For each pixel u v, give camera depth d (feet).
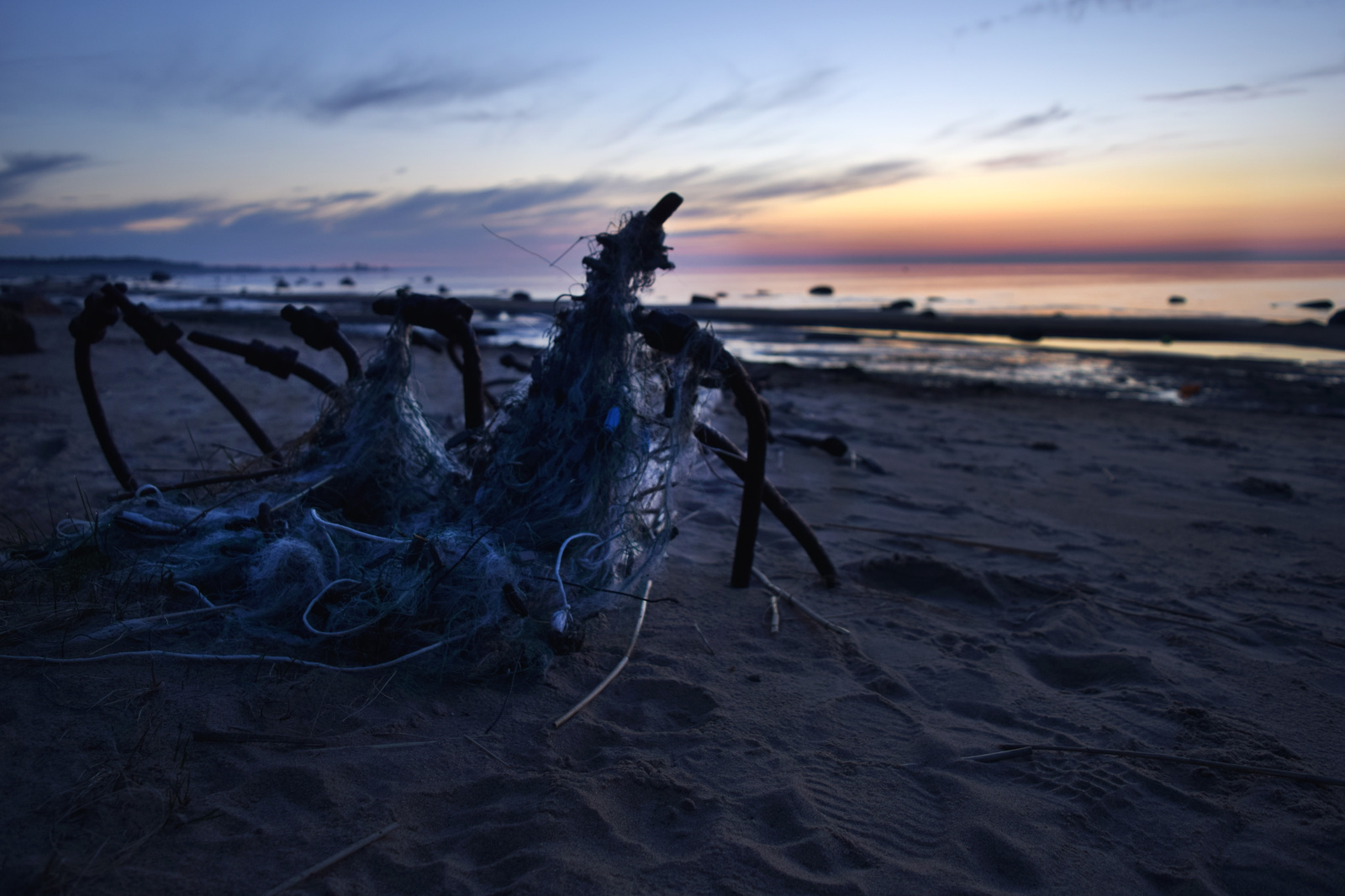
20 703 6.89
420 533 8.93
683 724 7.69
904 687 8.61
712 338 9.40
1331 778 6.95
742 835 5.95
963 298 155.84
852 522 15.57
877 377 45.68
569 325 9.61
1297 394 39.37
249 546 9.02
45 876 5.03
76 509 13.78
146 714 6.86
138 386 29.89
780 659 9.14
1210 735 7.70
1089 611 11.10
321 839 5.65
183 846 5.46
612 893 5.29
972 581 11.99
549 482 8.99
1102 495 18.81
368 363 11.24
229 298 136.67
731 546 13.42
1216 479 20.75
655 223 9.50
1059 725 7.95
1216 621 10.95
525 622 8.36
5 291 127.85
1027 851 5.97
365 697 7.50
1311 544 14.99
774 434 22.88
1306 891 5.65
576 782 6.43
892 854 5.88
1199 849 6.09
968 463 21.99
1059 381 44.65
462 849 5.69
